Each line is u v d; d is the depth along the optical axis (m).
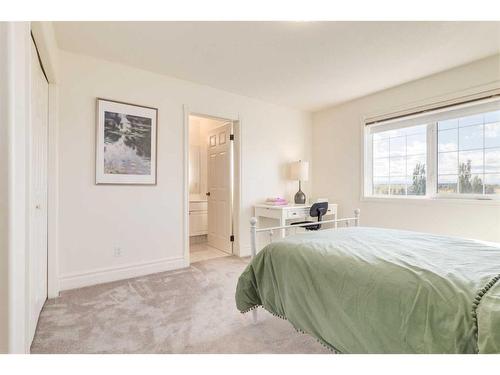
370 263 1.21
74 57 2.46
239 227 3.67
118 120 2.68
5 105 0.66
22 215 0.77
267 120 3.90
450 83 2.78
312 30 2.08
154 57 2.55
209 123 4.54
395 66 2.71
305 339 1.65
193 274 2.88
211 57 2.54
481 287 0.93
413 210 3.12
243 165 3.68
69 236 2.43
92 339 1.64
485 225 2.58
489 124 2.61
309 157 4.39
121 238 2.72
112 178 2.65
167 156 3.01
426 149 3.08
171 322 1.85
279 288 1.54
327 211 3.72
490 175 2.61
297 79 3.05
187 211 3.15
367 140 3.67
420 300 0.96
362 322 1.09
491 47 2.34
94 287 2.48
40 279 1.98
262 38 2.20
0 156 0.66
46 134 2.22
